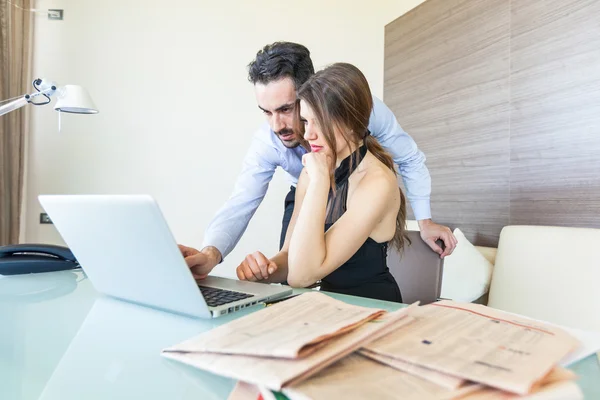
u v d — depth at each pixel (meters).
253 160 1.77
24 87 3.38
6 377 0.54
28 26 3.39
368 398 0.43
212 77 3.73
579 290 1.80
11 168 3.30
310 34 3.83
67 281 1.20
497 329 0.61
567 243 1.91
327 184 1.17
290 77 1.41
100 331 0.73
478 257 2.38
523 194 2.50
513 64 2.55
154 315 0.84
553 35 2.31
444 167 3.12
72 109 2.15
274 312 0.67
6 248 1.35
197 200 3.73
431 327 0.62
